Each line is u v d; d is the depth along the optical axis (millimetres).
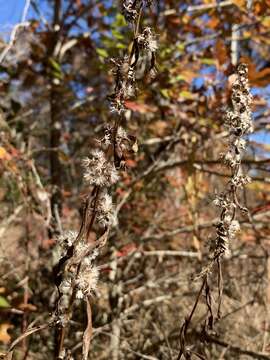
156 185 4512
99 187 1397
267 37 3996
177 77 3602
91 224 1405
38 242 3908
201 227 3836
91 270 1365
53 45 4188
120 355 3635
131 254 3982
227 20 3895
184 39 4180
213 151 3928
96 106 4469
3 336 2564
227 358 3264
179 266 4500
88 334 1355
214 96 3576
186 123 3879
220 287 1560
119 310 3836
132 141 1433
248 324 3520
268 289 3389
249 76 3141
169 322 3947
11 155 3092
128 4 1417
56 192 3926
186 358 1638
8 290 2674
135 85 1447
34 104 4262
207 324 1618
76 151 4402
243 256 3762
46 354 3426
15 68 4031
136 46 1417
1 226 3529
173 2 4055
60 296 1391
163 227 4652
